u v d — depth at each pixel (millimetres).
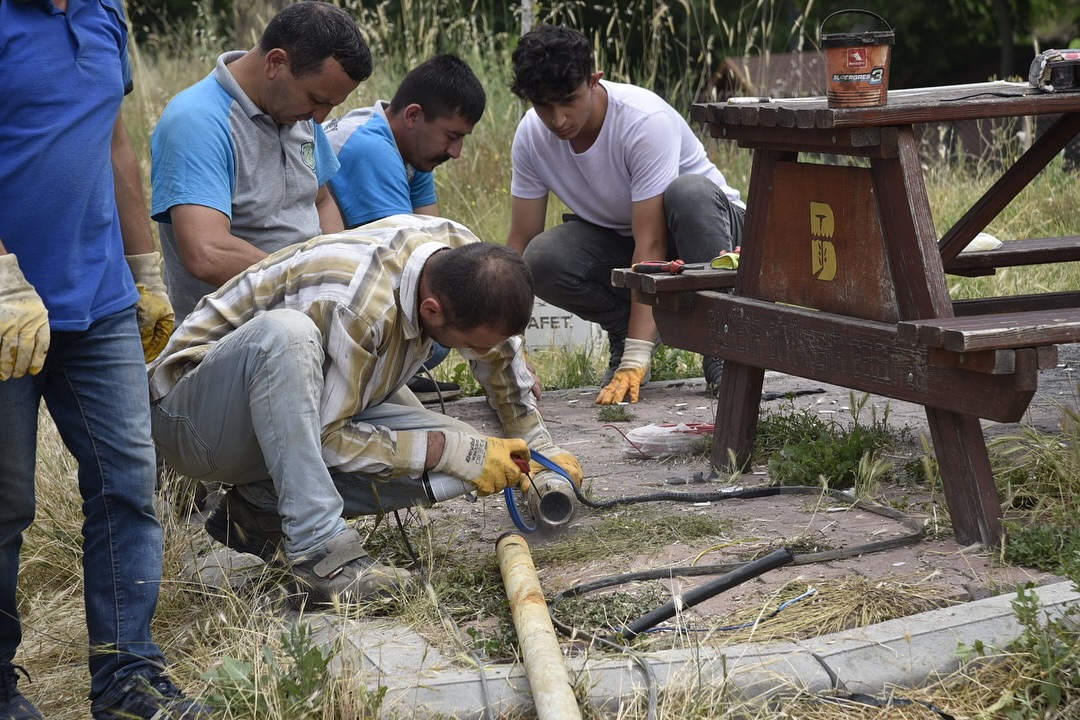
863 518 3822
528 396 3965
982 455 3498
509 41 10898
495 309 3129
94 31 2840
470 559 3631
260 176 4375
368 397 3438
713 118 4172
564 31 5176
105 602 2961
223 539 3715
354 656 2928
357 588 3238
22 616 3658
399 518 3805
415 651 2967
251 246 4211
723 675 2762
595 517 3951
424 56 10578
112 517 2967
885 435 4566
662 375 6312
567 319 6672
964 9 28125
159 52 12742
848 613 3100
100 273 2869
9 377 2590
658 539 3707
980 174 9805
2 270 2600
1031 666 2787
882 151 3562
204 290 4402
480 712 2713
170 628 3414
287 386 3186
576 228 5918
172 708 2820
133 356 2975
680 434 4848
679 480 4398
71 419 2941
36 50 2727
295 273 3377
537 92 5172
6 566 2945
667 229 5699
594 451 4902
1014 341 3133
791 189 4062
